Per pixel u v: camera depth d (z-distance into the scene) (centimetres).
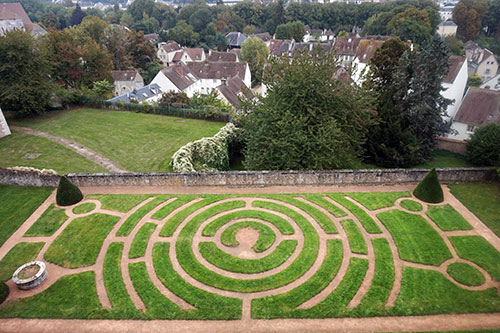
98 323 1841
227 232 2539
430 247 2377
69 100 6034
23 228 2598
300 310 1898
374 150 4500
